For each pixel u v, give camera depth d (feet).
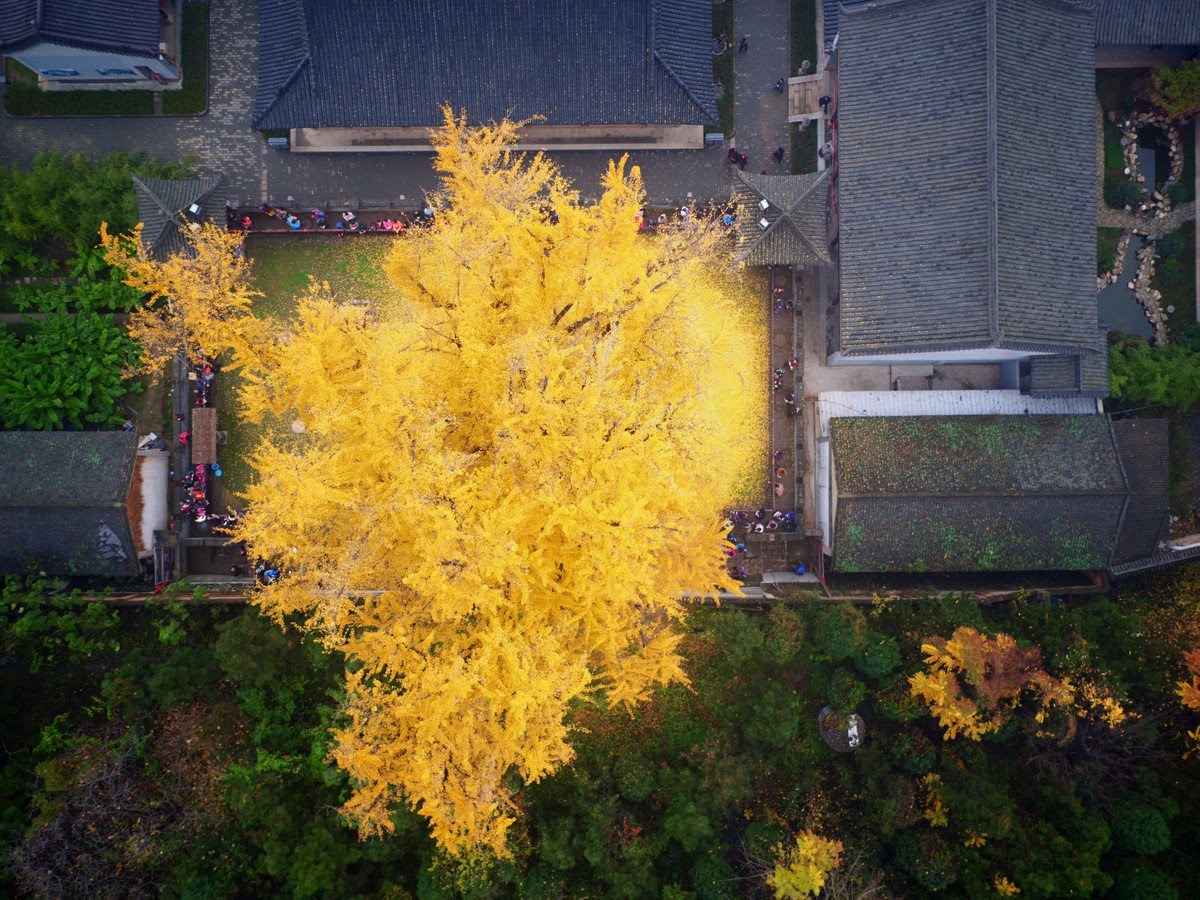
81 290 94.73
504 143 97.30
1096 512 89.30
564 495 55.57
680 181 100.63
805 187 89.15
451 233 63.87
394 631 61.46
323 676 90.02
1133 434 93.40
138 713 84.99
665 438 58.65
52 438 90.02
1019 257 81.35
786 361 99.14
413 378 60.08
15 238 94.99
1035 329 81.82
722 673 92.89
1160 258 100.53
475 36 85.81
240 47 100.37
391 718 63.98
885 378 99.81
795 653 89.40
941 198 82.33
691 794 82.89
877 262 84.84
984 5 80.53
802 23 100.22
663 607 74.74
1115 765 81.20
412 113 89.10
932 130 82.89
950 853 76.74
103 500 87.25
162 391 97.71
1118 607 91.20
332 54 86.28
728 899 76.64
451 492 55.21
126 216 92.07
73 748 83.20
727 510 98.53
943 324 81.92
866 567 92.43
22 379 92.79
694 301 68.44
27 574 90.27
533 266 63.52
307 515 60.59
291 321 98.53
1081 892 72.84
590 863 80.48
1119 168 100.01
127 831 79.87
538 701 57.62
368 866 81.30
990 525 90.07
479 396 62.90
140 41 91.30
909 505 89.35
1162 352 94.22
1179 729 83.30
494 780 60.13
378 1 83.30
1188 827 78.38
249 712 87.61
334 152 99.40
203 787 85.10
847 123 86.63
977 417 91.76
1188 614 93.09
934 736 85.10
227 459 98.27
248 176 99.91
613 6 84.48
